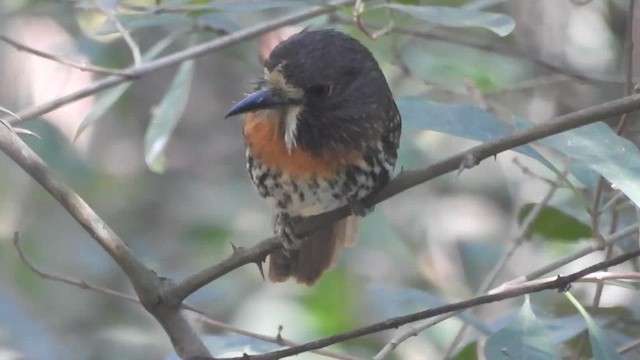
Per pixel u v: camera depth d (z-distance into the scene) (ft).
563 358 27.81
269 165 25.04
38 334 40.04
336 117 24.53
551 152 33.32
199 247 44.70
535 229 29.12
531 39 41.16
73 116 47.14
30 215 45.98
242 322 40.19
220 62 48.34
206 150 48.49
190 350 23.40
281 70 24.43
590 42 41.11
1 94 45.42
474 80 35.73
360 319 39.70
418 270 42.83
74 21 39.60
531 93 40.68
